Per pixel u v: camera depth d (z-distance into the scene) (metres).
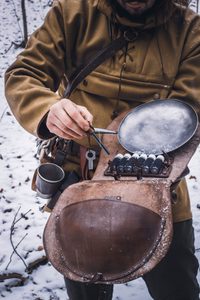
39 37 1.81
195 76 1.75
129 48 1.75
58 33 1.80
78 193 1.43
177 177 1.48
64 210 1.42
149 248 1.32
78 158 1.81
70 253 1.36
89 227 1.34
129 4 1.65
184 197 1.86
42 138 1.62
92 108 1.79
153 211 1.36
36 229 3.85
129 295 3.00
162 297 1.91
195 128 1.58
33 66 1.77
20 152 5.81
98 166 1.61
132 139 1.62
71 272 1.35
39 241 3.64
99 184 1.44
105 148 1.51
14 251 3.47
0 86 9.24
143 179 1.48
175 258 1.85
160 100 1.70
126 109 1.77
